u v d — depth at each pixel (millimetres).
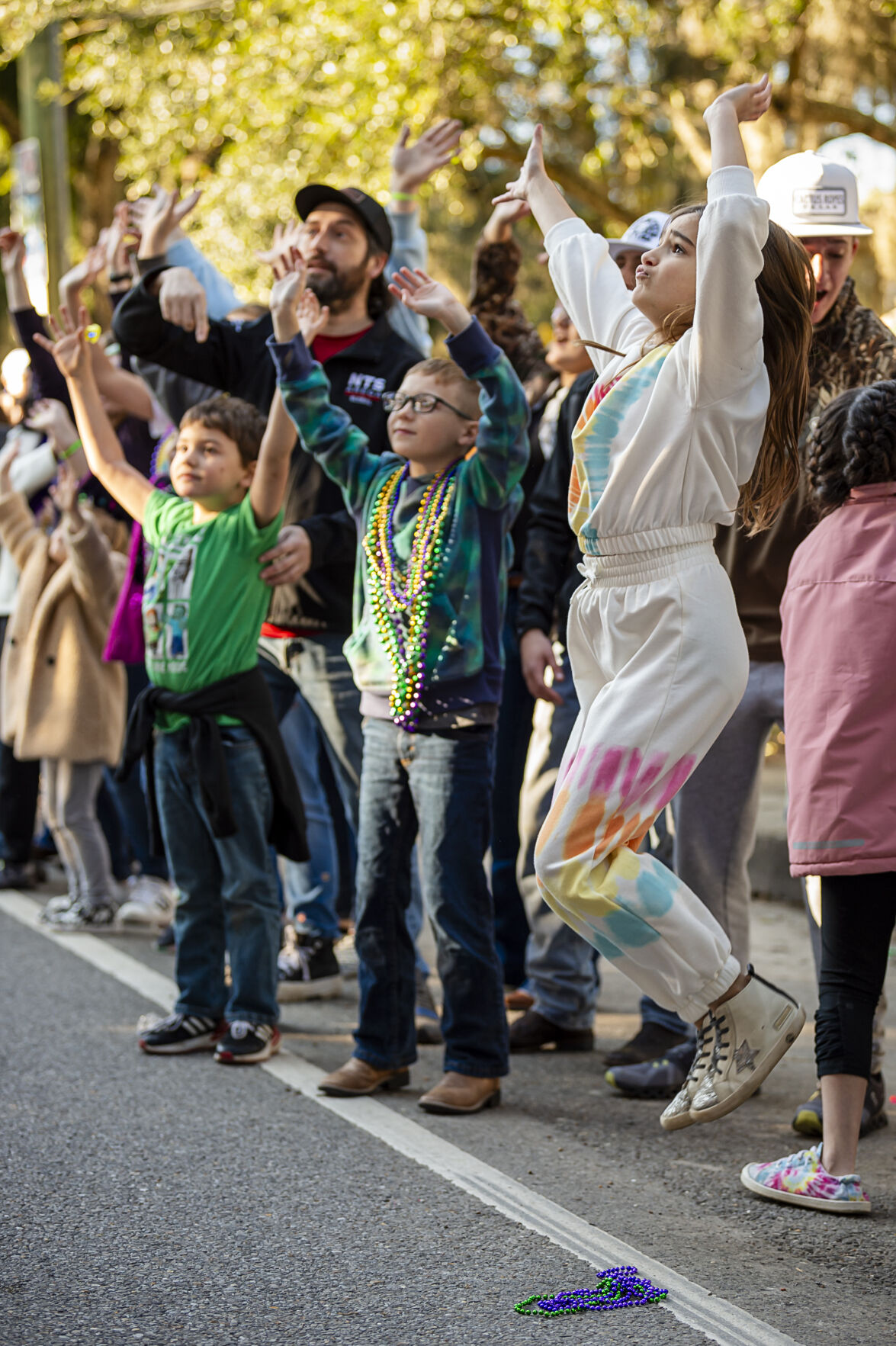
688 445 3295
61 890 8438
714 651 3318
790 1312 3232
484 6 13625
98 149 22109
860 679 3762
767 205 3182
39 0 14641
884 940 3885
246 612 5199
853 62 14297
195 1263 3455
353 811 5785
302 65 14039
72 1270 3410
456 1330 3117
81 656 7090
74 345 5582
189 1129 4406
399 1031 4805
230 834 5031
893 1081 4992
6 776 8289
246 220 15367
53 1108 4574
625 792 3262
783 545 4621
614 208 15977
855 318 4566
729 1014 3391
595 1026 5840
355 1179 4008
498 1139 4383
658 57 14898
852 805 3746
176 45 15648
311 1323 3146
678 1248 3584
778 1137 4457
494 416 4504
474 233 18469
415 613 4613
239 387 5867
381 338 5859
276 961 5238
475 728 4648
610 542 3371
